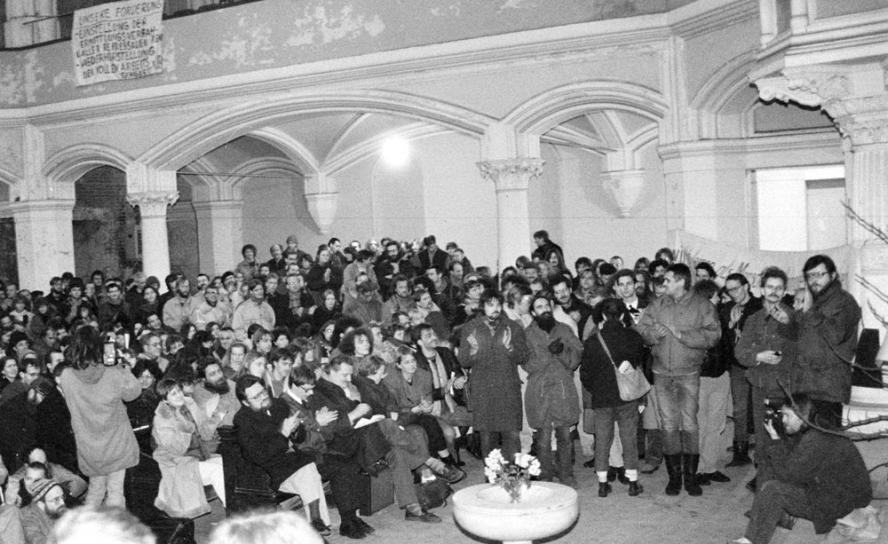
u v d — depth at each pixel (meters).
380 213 20.31
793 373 7.70
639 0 12.38
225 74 15.64
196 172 20.62
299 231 21.12
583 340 9.52
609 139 17.88
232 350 9.17
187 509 7.79
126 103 16.62
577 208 19.36
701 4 11.46
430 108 13.95
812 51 8.78
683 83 12.15
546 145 19.52
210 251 21.59
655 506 8.22
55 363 9.36
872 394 8.66
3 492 7.42
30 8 18.89
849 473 6.55
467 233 19.88
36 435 8.32
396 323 9.98
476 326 8.88
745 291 9.01
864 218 9.32
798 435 6.70
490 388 8.84
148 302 13.81
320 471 7.90
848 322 7.56
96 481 7.81
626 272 8.97
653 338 8.32
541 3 13.01
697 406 8.41
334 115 16.20
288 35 15.04
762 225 14.81
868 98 9.02
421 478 8.43
